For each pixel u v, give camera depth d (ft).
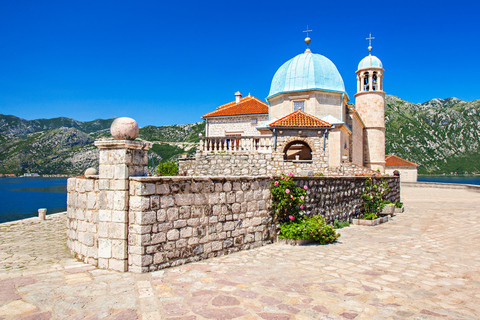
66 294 20.18
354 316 17.46
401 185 161.17
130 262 24.71
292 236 35.04
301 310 18.17
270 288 21.63
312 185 41.16
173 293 20.56
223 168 78.89
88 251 26.91
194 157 81.76
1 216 127.54
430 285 22.62
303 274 24.75
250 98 130.72
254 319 16.99
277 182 36.47
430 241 37.52
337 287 21.95
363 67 133.59
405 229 45.65
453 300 19.98
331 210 45.32
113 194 25.23
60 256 30.76
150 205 24.95
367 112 132.26
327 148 80.79
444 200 91.45
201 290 21.13
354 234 41.68
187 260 27.40
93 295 20.07
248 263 27.73
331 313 17.81
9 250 34.42
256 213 34.01
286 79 98.07
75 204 29.12
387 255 30.86
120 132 24.95
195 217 28.19
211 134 119.44
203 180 28.94
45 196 216.95
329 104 95.66
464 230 44.96
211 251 29.43
